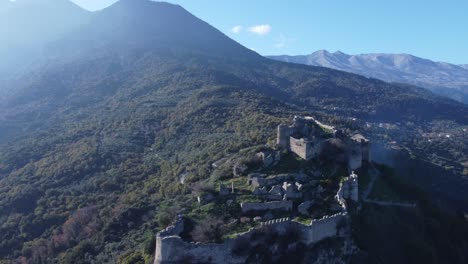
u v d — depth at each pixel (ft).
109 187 461.37
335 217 258.98
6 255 385.29
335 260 247.70
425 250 272.92
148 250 284.61
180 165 449.06
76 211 418.92
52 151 597.52
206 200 292.40
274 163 327.26
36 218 423.23
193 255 229.04
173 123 620.49
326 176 309.01
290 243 246.47
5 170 563.07
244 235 238.68
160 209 350.02
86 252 339.36
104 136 628.28
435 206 341.41
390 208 300.61
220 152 430.61
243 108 641.81
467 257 309.22
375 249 259.80
